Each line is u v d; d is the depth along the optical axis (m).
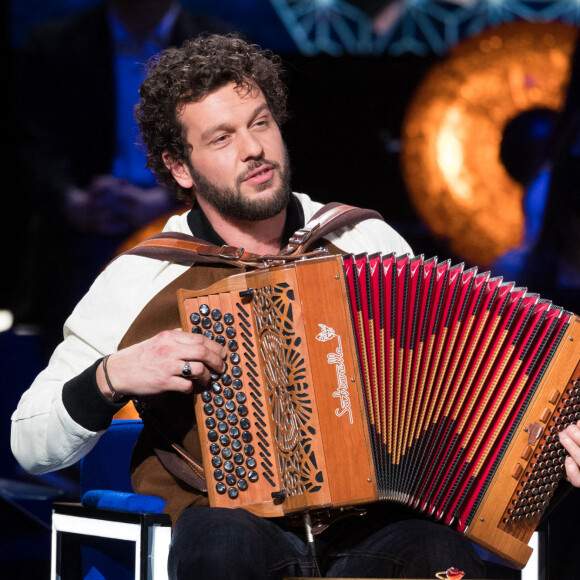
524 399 7.16
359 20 18.72
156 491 7.47
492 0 18.81
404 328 6.81
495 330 7.06
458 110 19.14
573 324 7.21
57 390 7.36
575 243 18.86
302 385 6.48
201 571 6.18
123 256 7.92
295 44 18.66
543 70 18.86
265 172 7.62
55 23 18.14
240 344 6.80
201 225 8.05
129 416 12.74
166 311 7.64
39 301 18.52
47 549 13.94
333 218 7.98
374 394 6.70
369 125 19.27
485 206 19.28
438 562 6.56
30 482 14.24
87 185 18.44
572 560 11.66
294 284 6.54
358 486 6.46
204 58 7.72
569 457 7.14
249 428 6.73
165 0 17.98
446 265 7.01
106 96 18.27
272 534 6.66
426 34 18.86
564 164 18.81
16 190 18.52
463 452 7.00
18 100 18.23
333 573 6.88
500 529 7.12
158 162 8.45
